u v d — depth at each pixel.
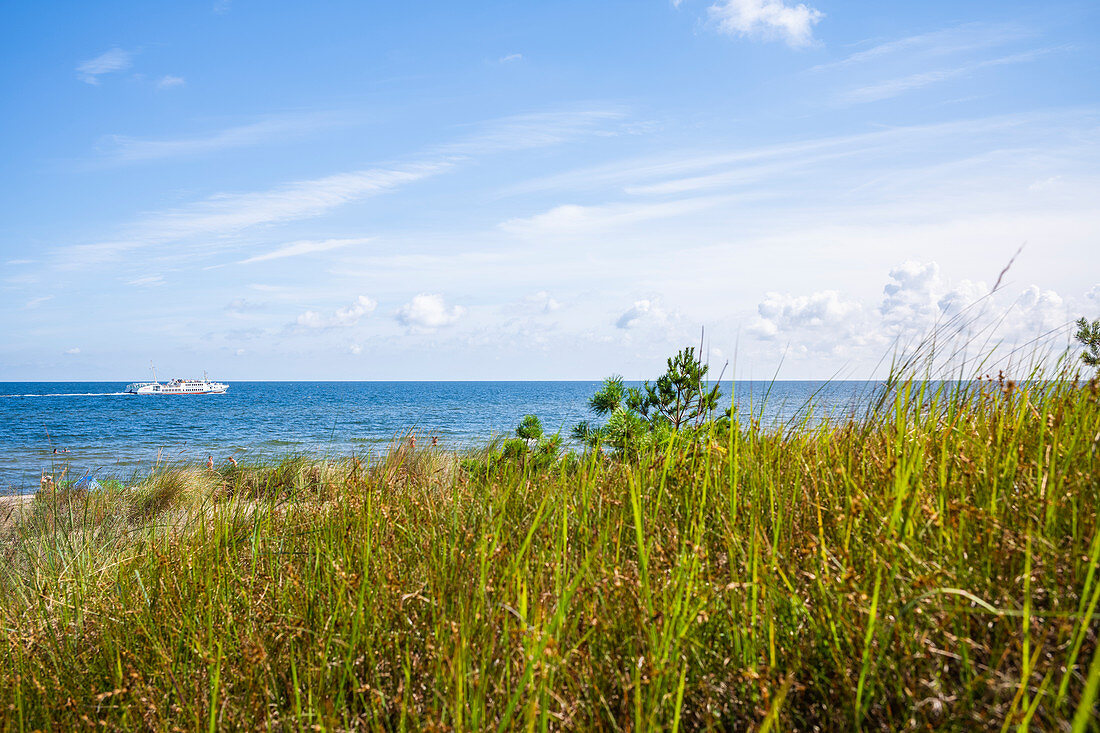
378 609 2.49
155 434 37.69
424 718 1.99
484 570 2.21
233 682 2.37
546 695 1.67
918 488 2.16
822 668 1.81
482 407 64.94
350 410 64.88
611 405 6.04
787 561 2.19
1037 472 2.21
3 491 10.41
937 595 1.77
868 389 3.45
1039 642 1.57
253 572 3.06
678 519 2.76
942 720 1.54
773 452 3.12
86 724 2.34
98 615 3.17
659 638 1.87
